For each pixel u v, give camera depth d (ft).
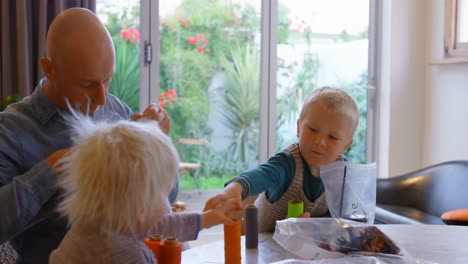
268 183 4.67
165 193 3.03
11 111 4.58
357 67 12.93
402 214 9.46
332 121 4.80
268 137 12.32
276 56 12.23
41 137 4.51
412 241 4.40
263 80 12.17
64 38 4.34
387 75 12.60
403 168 12.71
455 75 11.60
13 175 4.29
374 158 13.08
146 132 3.01
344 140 4.97
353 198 4.68
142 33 11.23
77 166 2.94
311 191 5.00
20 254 4.57
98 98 4.56
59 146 4.57
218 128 12.11
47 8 9.79
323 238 3.99
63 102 4.61
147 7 11.22
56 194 4.14
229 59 12.03
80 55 4.33
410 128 12.71
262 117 12.25
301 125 5.01
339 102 4.86
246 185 4.48
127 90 11.30
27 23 9.57
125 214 2.84
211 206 4.18
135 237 2.97
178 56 11.68
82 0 10.02
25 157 4.40
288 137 12.57
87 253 2.82
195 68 11.82
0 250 5.12
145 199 2.86
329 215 5.21
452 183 9.68
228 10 11.91
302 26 12.44
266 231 4.81
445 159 11.95
